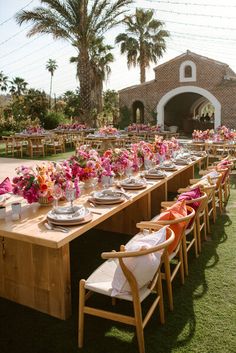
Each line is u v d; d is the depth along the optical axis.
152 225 3.01
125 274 2.31
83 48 16.61
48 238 2.66
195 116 32.09
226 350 2.52
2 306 3.16
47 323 2.90
